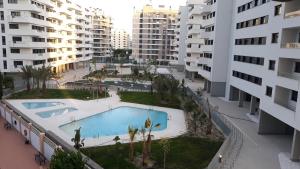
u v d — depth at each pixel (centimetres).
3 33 6100
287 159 2441
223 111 4131
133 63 12619
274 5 2909
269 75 2900
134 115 4175
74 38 9375
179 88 5278
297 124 2291
